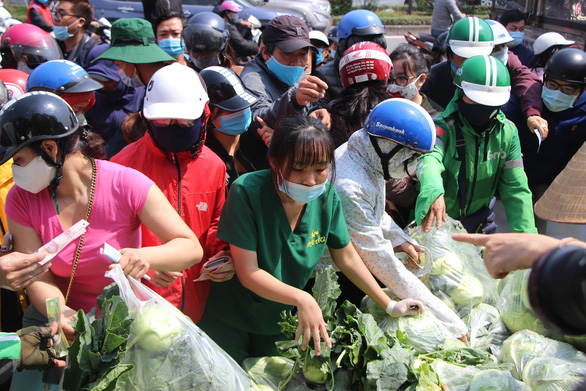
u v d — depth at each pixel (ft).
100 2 33.65
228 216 7.07
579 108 12.98
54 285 6.60
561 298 3.46
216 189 8.18
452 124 10.71
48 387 5.96
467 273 8.98
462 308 8.75
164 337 5.67
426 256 8.71
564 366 6.92
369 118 8.01
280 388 6.99
